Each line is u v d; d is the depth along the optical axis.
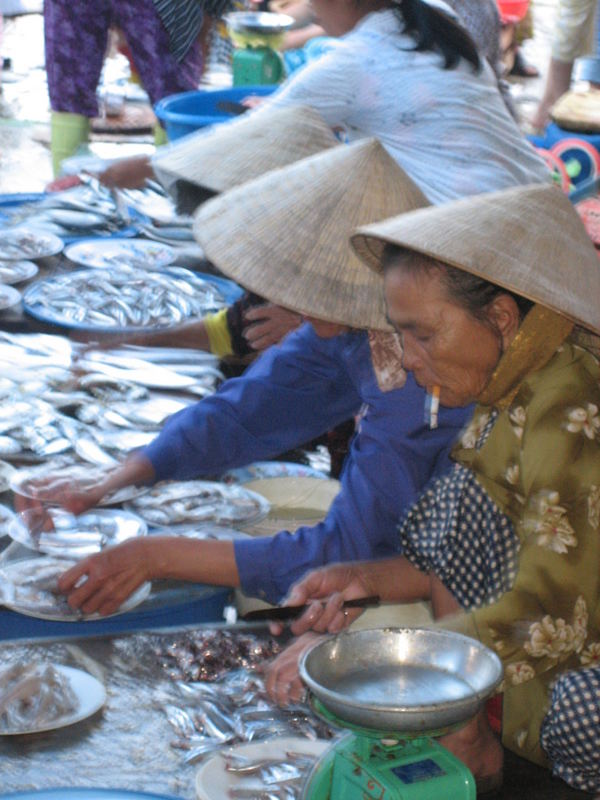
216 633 3.10
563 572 2.42
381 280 3.15
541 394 2.52
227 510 3.87
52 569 3.37
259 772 2.53
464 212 2.41
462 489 2.77
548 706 2.64
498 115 4.80
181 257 6.12
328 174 3.30
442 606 2.88
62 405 4.57
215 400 3.97
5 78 13.00
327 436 4.84
